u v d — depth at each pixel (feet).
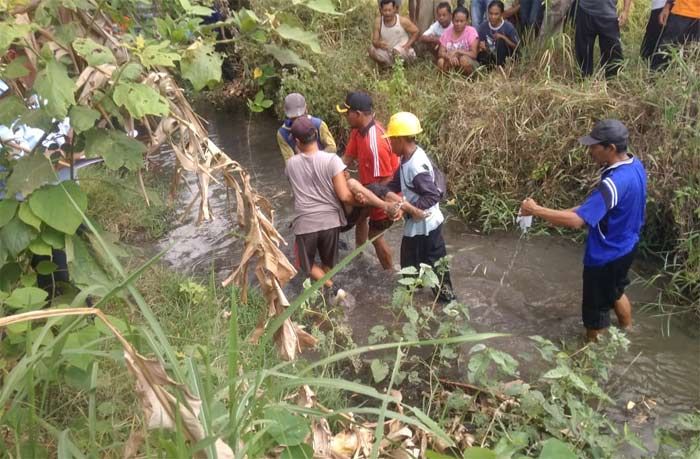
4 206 7.67
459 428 10.77
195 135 8.05
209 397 5.78
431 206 14.30
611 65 21.25
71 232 7.63
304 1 8.18
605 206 12.17
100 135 7.57
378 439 5.56
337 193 14.93
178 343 12.38
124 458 5.99
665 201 16.65
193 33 8.43
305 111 15.96
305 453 6.22
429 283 12.25
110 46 7.96
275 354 12.23
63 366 7.25
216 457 5.48
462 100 21.39
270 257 8.13
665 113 16.81
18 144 8.43
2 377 7.55
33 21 7.18
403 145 14.17
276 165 24.71
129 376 9.39
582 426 9.86
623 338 11.15
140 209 19.56
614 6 20.81
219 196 21.48
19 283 8.87
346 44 28.81
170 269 16.76
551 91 19.75
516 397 11.26
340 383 5.96
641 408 12.05
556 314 15.10
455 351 13.62
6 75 6.89
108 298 5.66
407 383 12.78
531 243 18.51
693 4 19.72
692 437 10.43
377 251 16.84
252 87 31.27
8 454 6.22
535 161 19.43
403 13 32.04
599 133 12.33
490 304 15.58
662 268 16.81
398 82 23.72
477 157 20.30
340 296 15.31
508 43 24.04
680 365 13.23
